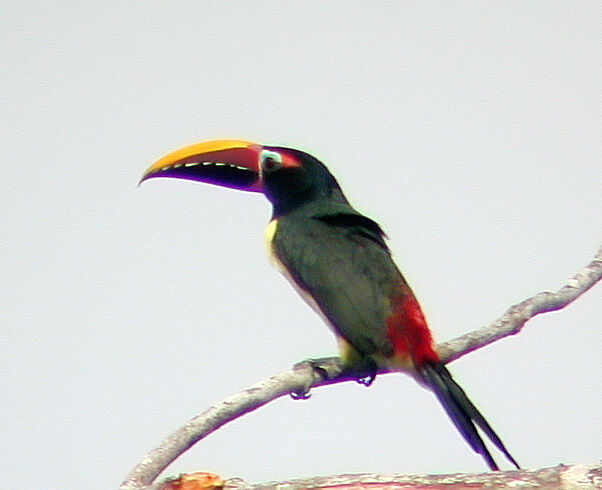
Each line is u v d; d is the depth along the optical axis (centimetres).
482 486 662
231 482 692
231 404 898
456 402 1091
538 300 1163
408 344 1130
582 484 653
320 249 1241
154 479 798
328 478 674
